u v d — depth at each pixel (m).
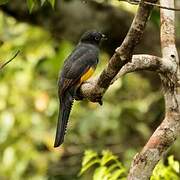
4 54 14.29
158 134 7.41
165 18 7.78
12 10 12.66
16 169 15.37
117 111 15.75
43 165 16.06
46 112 16.25
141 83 16.44
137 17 6.18
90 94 7.30
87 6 12.69
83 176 16.02
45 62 15.58
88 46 9.49
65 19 12.71
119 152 15.93
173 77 7.46
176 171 9.08
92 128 15.92
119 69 6.64
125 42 6.32
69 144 16.33
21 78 16.09
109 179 8.98
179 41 12.95
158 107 16.00
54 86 16.56
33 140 16.02
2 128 15.55
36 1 8.38
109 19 12.74
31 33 15.30
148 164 7.37
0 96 16.17
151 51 12.95
